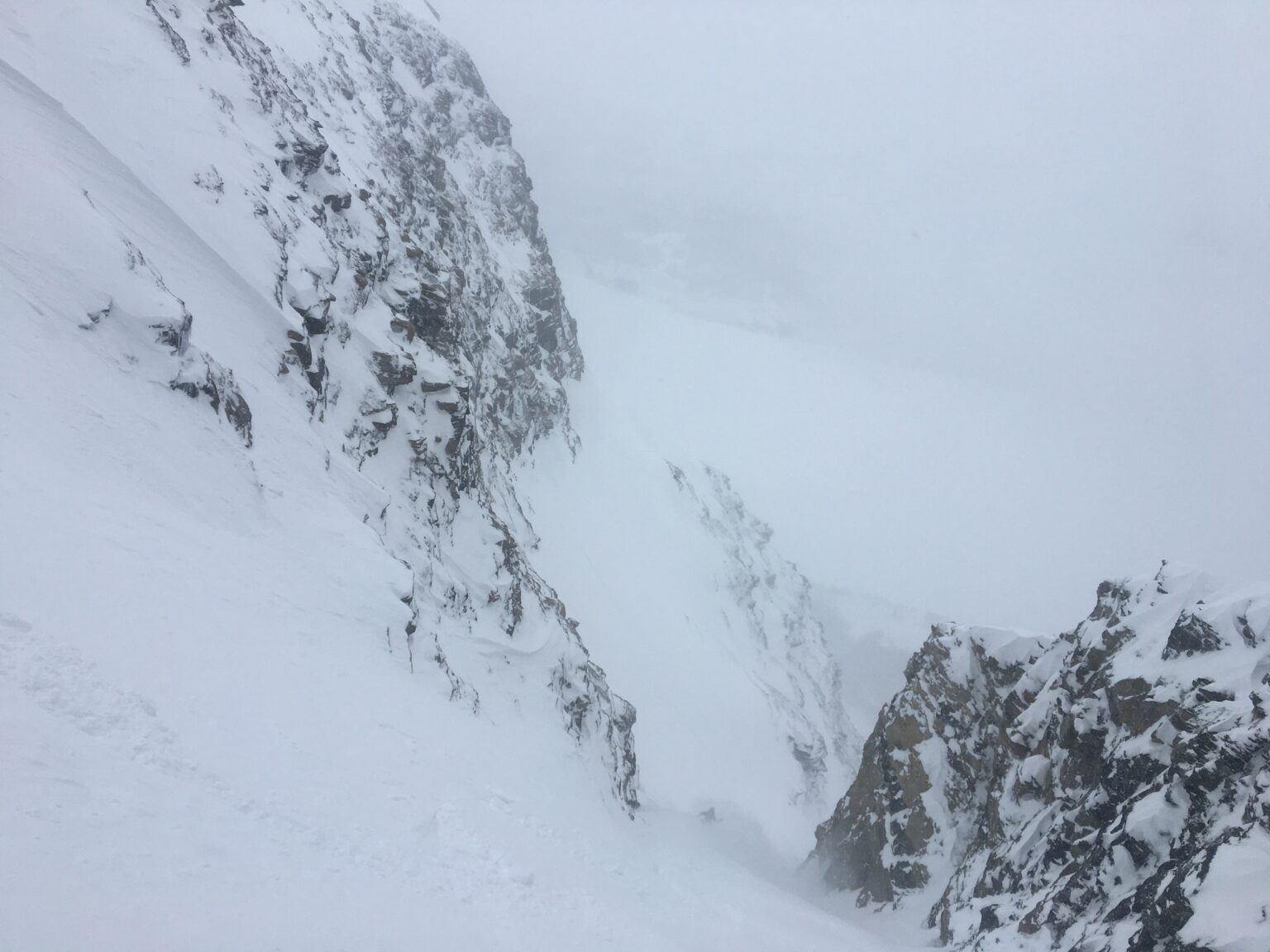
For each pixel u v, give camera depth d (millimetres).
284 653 20594
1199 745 28531
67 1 35375
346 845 14188
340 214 48688
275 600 23250
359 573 29469
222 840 11500
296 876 11797
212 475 25656
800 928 35281
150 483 22359
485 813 21266
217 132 38844
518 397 109250
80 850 9273
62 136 29328
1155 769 31547
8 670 11961
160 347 26141
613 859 28516
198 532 22641
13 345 21031
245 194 37969
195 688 15641
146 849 10086
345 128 74125
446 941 12453
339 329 42281
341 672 22781
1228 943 20750
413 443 44375
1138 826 28406
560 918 17109
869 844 52938
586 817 32906
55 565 15633
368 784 17391
